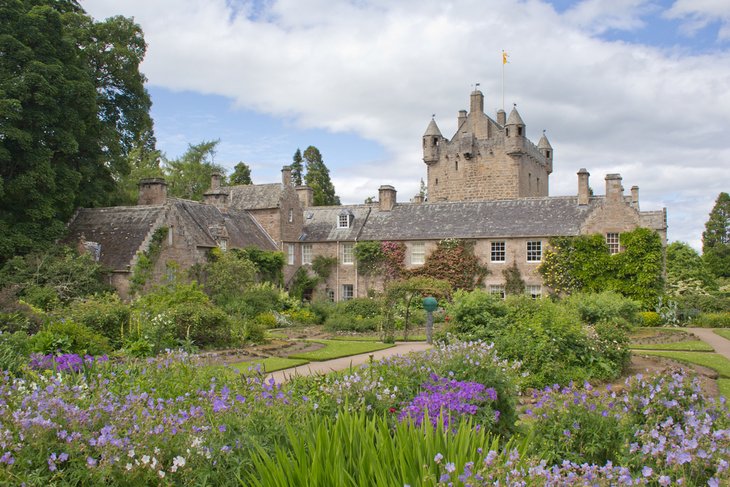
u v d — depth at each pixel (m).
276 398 7.57
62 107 29.75
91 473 5.50
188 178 63.16
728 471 4.93
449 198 55.56
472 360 9.45
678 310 36.75
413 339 26.30
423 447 5.09
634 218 38.31
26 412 6.46
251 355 20.02
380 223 45.62
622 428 7.12
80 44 35.19
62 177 30.83
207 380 9.24
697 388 7.88
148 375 9.58
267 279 40.16
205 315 21.59
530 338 14.31
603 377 14.57
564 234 39.38
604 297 27.62
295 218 46.03
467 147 54.22
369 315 32.91
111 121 37.31
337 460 4.79
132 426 6.28
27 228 29.27
